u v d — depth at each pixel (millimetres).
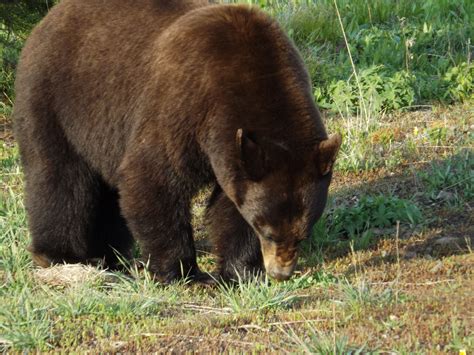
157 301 10062
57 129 11797
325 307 9508
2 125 18906
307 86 10375
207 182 10844
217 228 11266
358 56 19828
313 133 9953
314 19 21250
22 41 19656
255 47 10188
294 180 9594
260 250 11172
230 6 10664
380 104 17344
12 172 15961
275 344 8578
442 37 20375
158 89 10492
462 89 17828
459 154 14602
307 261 11805
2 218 13086
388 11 21891
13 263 11828
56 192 11898
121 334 9117
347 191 13992
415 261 11094
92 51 11406
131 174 10703
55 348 8953
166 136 10367
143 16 11188
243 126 9914
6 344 9047
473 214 12578
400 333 8500
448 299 9414
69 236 12055
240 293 10445
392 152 15406
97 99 11328
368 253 11727
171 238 10891
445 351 8047
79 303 9836
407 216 12578
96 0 11656
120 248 12898
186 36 10453
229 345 8672
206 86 10117
